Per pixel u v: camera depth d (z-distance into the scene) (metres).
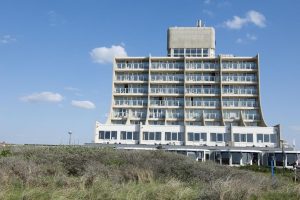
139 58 84.12
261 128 72.69
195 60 83.88
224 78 82.56
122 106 82.62
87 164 21.66
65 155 24.31
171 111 82.19
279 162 60.69
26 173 16.88
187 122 81.31
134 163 23.48
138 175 18.98
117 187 15.29
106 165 22.16
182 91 82.88
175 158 26.42
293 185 19.64
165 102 82.62
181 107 81.88
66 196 13.23
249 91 81.69
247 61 83.12
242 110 80.75
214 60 83.25
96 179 16.03
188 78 83.12
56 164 21.72
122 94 83.06
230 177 20.44
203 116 80.00
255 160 62.69
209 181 19.97
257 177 21.89
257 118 80.00
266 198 15.88
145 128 74.38
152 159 25.02
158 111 82.19
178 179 20.48
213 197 13.97
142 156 26.52
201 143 72.81
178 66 84.06
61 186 15.35
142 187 15.62
